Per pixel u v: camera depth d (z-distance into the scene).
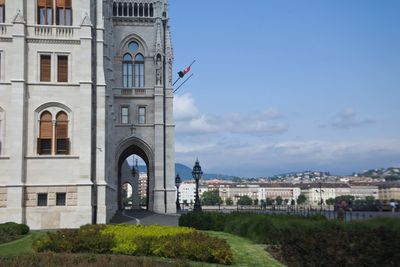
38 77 51.12
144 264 21.52
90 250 27.34
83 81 51.59
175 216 71.38
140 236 27.44
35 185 49.47
